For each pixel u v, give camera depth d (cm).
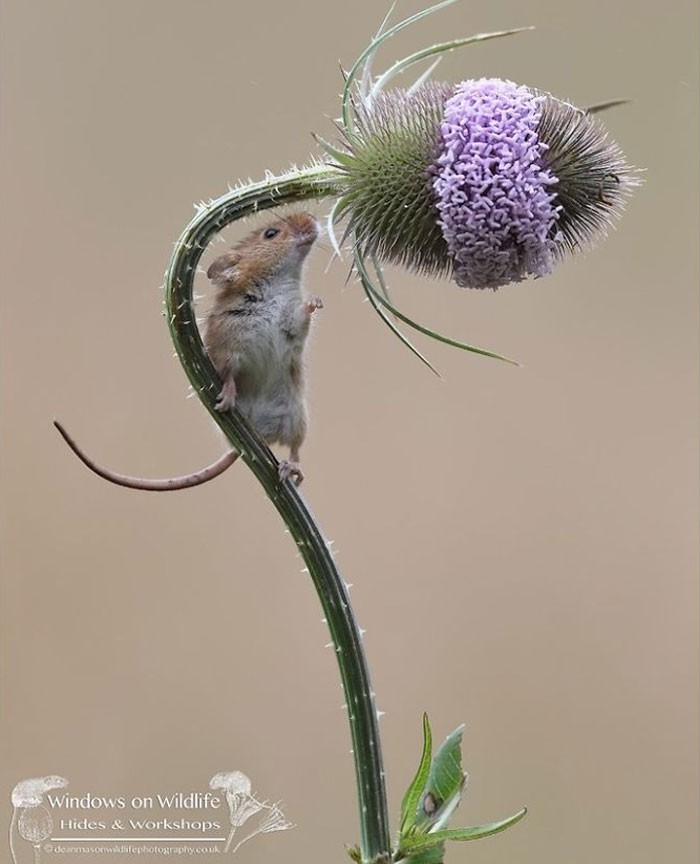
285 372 313
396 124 309
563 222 310
